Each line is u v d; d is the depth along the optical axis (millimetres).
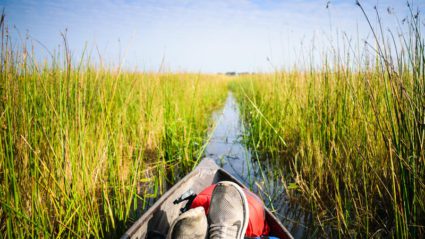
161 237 1604
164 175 2699
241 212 1408
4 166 1348
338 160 2180
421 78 1431
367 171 1976
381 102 1954
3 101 1560
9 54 1562
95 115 2238
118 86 3105
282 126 3404
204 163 2297
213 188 1691
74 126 1786
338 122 2334
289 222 1964
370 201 1848
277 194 2354
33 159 1625
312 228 1883
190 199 1846
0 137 1367
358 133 2102
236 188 1492
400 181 1587
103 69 2686
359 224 1731
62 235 1616
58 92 1861
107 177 2199
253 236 1487
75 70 1903
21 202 1468
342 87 2293
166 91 3938
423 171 1418
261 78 6215
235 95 11773
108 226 1715
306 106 2861
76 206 1665
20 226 1386
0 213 1523
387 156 1804
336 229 1844
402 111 1478
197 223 1238
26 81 1736
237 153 3586
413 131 1403
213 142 4137
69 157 1739
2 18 1462
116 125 2512
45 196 1674
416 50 1425
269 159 3275
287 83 3607
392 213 1729
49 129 1797
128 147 2732
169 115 3795
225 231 1337
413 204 1443
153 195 2279
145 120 3398
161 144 3227
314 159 2516
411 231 1475
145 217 1500
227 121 5949
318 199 2146
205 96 6992
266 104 4297
